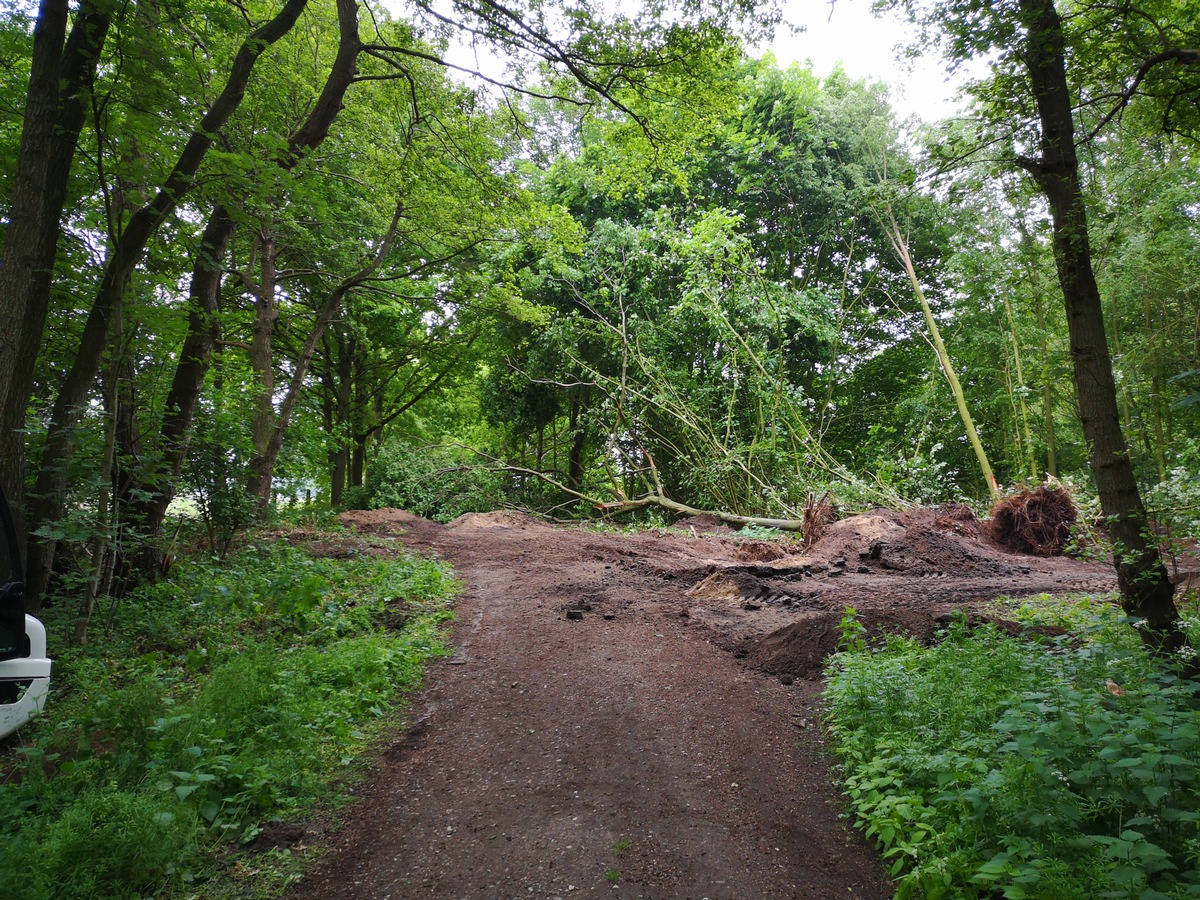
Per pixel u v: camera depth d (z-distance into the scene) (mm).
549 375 24078
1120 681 4277
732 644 6832
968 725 3996
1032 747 3271
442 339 25453
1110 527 4766
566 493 24734
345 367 25156
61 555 7371
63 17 6398
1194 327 12523
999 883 2850
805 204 23188
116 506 7496
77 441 6621
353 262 16875
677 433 20859
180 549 10352
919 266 24281
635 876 3355
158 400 9000
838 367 22656
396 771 4441
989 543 13266
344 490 23781
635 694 5566
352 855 3564
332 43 14828
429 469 22297
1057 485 13492
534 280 21672
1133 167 10266
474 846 3627
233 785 3938
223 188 7668
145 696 4320
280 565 9344
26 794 3676
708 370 20953
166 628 7016
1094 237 4918
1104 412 4746
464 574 10875
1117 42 5160
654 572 10781
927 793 3633
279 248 16375
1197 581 7168
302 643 6734
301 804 3961
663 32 10617
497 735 4926
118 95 6766
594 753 4617
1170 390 11141
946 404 20344
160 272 8719
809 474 17703
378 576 9562
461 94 13211
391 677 5883
